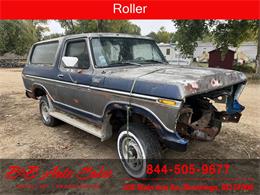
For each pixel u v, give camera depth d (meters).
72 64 3.58
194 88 2.59
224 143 4.37
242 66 27.98
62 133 5.12
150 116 2.79
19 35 31.33
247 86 12.60
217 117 3.79
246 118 5.94
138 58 4.37
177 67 3.91
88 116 4.02
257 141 4.45
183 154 3.96
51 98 5.10
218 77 3.01
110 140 4.67
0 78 17.12
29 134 5.11
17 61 35.69
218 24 18.94
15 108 7.61
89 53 3.79
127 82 3.06
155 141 3.01
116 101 3.21
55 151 4.20
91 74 3.71
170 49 35.72
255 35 20.41
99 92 3.51
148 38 4.79
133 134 3.08
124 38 4.31
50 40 5.10
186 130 2.87
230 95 3.69
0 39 29.05
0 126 5.71
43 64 5.26
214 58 30.53
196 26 18.61
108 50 3.99
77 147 4.36
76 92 4.09
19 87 12.41
